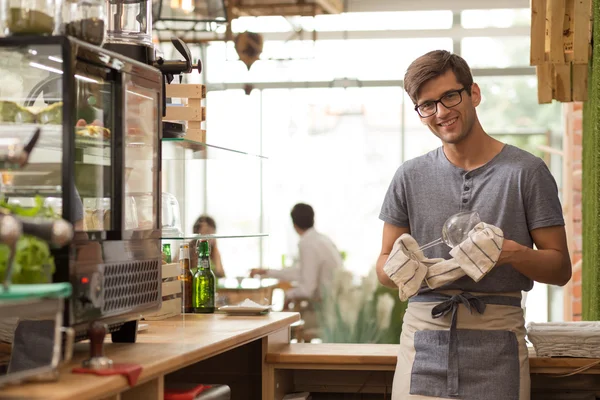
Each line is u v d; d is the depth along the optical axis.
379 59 8.62
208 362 3.02
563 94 3.56
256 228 3.84
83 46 1.78
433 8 8.50
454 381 2.49
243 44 8.59
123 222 1.96
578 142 7.73
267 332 2.71
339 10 8.51
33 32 1.79
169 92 3.03
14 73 1.77
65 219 1.72
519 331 2.54
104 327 1.68
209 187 8.28
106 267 1.86
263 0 7.96
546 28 3.42
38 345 1.70
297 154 8.71
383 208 2.74
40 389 1.46
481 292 2.53
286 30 8.64
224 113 8.68
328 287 6.04
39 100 1.76
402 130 8.59
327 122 8.69
